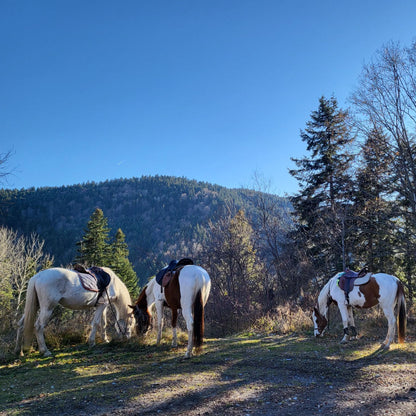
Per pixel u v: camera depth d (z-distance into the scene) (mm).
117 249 30297
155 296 7945
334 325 9859
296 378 5191
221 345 7730
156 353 6957
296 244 16453
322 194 18266
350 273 7875
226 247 15836
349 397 4297
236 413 3855
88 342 7980
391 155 15164
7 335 8258
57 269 7148
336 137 19188
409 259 16984
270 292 14734
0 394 4715
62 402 4324
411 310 12008
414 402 4008
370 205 16812
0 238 21672
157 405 4125
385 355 6430
